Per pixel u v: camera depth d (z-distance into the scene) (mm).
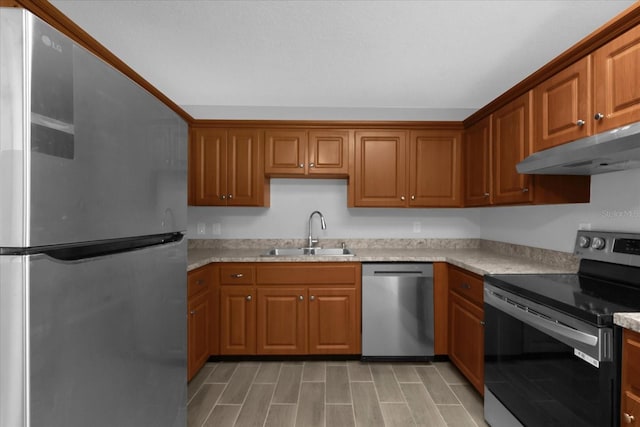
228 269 2641
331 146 2898
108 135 755
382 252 2912
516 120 2061
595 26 1789
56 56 617
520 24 1774
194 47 2049
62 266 637
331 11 1673
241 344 2635
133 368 856
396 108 3170
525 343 1507
